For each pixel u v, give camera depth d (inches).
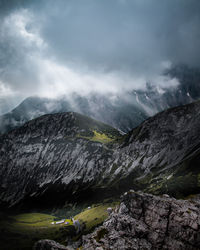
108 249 2085.4
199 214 2175.2
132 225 2314.2
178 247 2011.6
